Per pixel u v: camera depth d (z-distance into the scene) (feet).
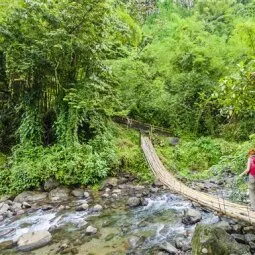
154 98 52.01
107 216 26.11
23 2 36.35
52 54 35.86
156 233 22.34
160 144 45.27
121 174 35.83
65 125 37.27
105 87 40.81
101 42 38.78
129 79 52.42
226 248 17.71
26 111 37.50
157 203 28.48
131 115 53.36
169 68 54.19
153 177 34.53
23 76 34.45
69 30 36.45
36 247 21.22
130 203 28.17
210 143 41.88
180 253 19.20
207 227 18.80
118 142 42.78
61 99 38.24
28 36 35.65
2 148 40.55
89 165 33.71
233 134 46.29
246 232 20.66
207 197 24.84
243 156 30.89
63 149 35.55
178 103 50.57
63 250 20.59
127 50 56.70
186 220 23.62
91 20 36.27
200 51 51.13
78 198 30.81
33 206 29.07
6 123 41.55
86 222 24.95
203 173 35.81
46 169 33.06
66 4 35.83
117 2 40.91
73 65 38.47
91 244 21.26
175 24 60.80
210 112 48.88
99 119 40.29
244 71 15.92
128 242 21.24
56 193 31.53
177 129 50.11
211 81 48.91
